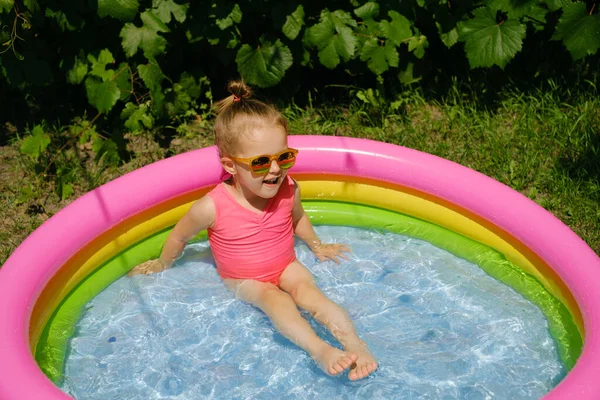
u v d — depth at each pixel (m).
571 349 2.82
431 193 3.40
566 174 3.84
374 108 4.31
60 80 4.39
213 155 3.42
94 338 2.93
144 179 3.28
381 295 3.13
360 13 4.07
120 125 4.18
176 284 3.20
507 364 2.78
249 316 3.02
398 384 2.70
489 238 3.32
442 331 2.94
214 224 3.05
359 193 3.57
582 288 2.79
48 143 3.82
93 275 3.21
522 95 4.36
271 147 2.86
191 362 2.82
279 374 2.75
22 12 3.78
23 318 2.64
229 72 4.46
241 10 4.01
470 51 3.97
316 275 3.25
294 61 4.14
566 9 3.96
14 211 3.68
